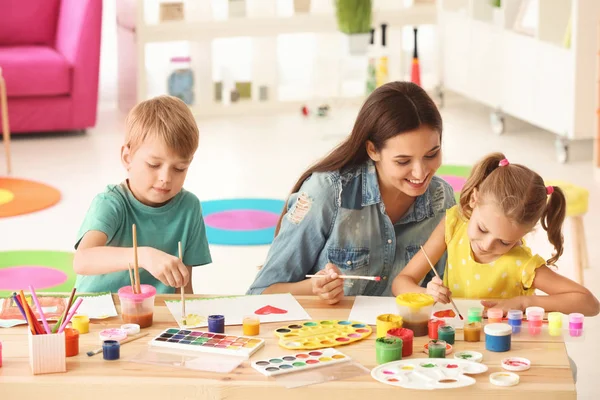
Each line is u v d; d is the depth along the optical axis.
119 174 5.38
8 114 6.07
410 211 2.41
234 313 2.01
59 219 4.58
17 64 6.00
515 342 1.85
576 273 3.76
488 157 2.15
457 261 2.25
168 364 1.73
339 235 2.35
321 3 7.18
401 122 2.17
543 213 2.24
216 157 5.79
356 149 2.31
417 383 1.63
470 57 6.70
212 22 6.80
